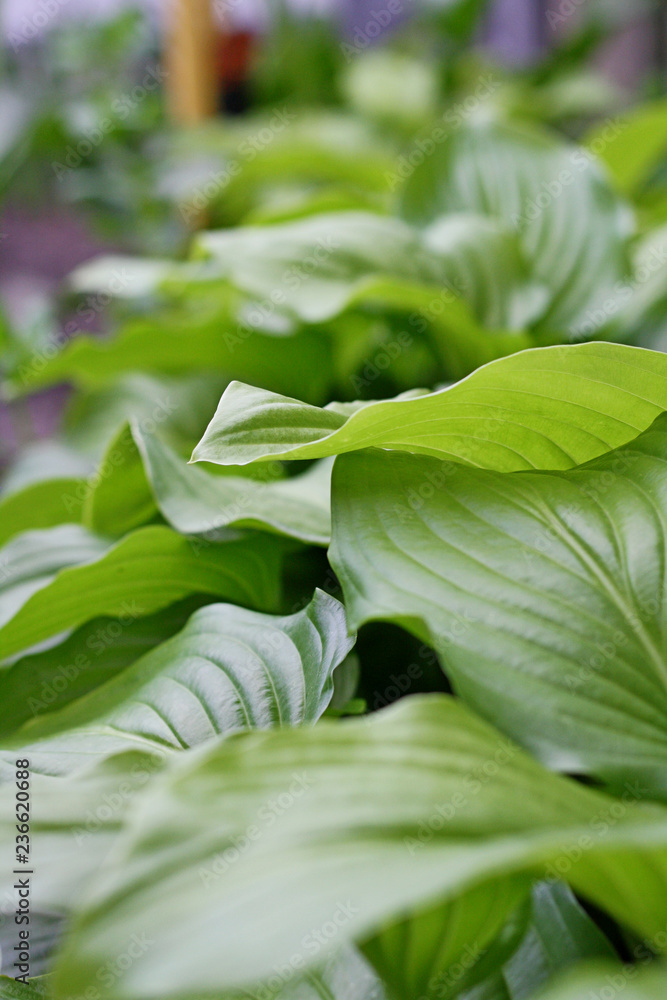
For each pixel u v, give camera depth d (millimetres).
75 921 615
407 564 751
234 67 3664
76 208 2920
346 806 645
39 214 3291
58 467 1474
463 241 1328
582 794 674
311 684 790
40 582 962
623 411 790
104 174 2805
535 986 728
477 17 3545
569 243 1354
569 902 746
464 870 619
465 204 1504
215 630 840
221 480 940
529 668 717
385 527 769
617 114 3193
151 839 632
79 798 707
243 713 792
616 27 3299
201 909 616
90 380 1528
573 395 778
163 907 617
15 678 892
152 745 790
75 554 992
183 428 1438
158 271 1440
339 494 784
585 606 735
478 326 1178
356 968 739
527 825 649
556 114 3016
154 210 2838
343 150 2105
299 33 3439
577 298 1300
